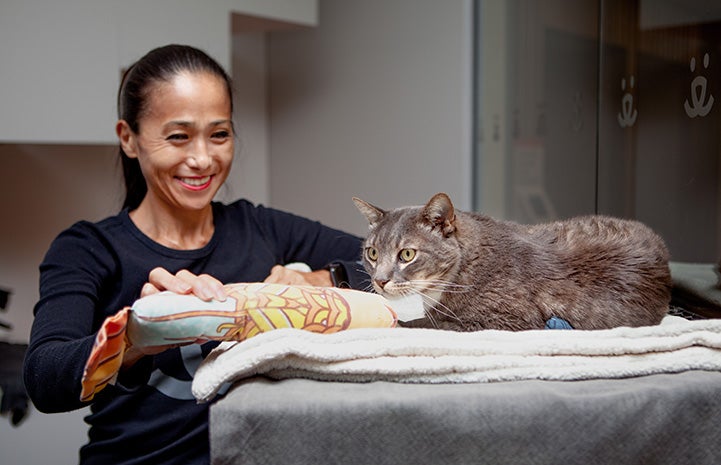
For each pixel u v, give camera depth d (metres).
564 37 2.06
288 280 1.24
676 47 1.30
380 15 2.90
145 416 1.11
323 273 1.32
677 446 0.74
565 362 0.79
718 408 0.75
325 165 3.23
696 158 1.23
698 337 0.82
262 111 3.45
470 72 2.62
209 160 1.18
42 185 2.38
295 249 1.49
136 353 0.89
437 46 2.71
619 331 0.83
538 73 2.25
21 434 2.21
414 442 0.70
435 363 0.77
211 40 2.34
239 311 0.82
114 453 1.12
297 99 3.33
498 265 1.10
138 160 1.29
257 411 0.69
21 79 1.89
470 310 1.11
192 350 1.11
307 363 0.77
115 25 2.06
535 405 0.71
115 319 0.75
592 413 0.72
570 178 2.04
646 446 0.73
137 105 1.17
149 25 2.15
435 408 0.70
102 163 2.50
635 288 1.07
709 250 1.18
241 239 1.36
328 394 0.72
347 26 3.04
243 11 2.45
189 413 1.09
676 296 1.20
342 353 0.77
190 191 1.20
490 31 2.53
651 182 1.42
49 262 1.14
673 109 1.32
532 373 0.78
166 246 1.25
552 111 2.16
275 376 0.79
